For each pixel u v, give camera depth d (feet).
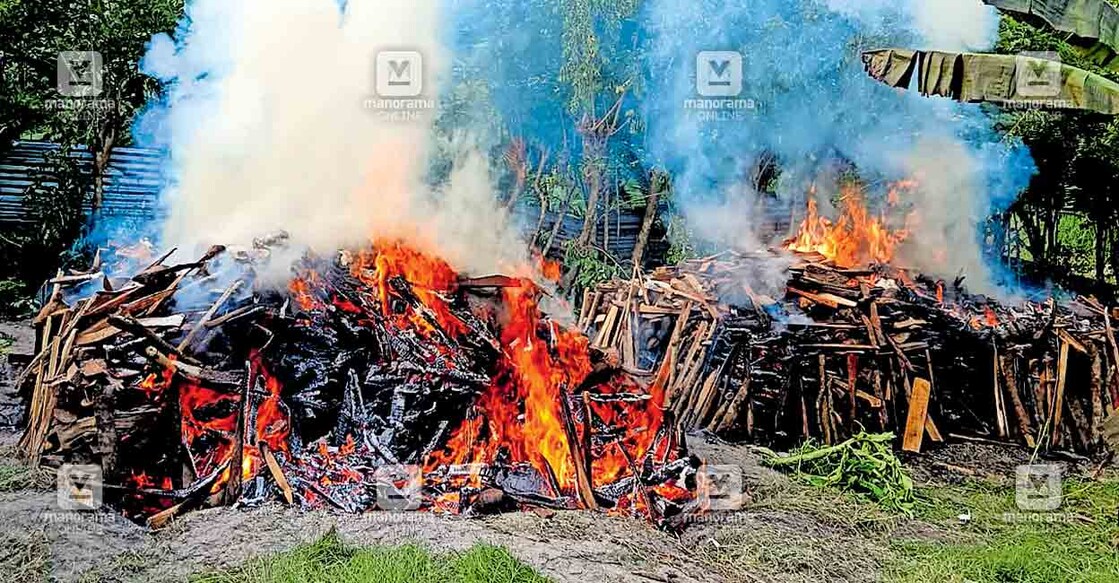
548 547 15.08
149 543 14.76
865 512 18.86
